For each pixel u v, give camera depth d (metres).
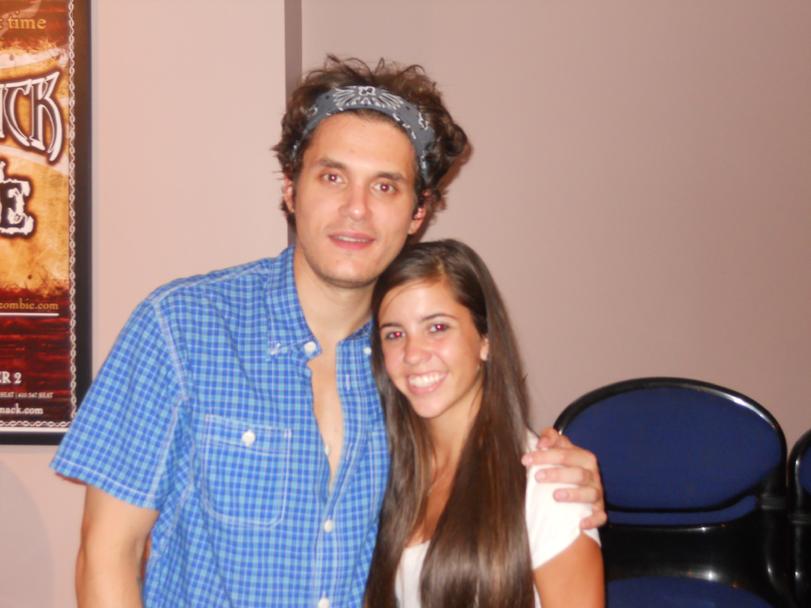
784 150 2.94
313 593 1.33
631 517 2.01
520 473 1.44
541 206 2.95
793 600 1.87
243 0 2.32
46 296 2.33
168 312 1.28
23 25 2.29
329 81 1.34
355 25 2.91
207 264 2.34
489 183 2.95
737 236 2.96
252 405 1.29
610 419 1.98
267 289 1.37
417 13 2.91
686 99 2.93
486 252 2.96
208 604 1.29
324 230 1.29
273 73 2.32
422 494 1.51
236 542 1.28
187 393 1.26
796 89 2.93
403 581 1.47
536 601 1.43
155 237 2.34
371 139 1.30
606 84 2.92
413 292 1.44
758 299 2.96
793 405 2.98
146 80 2.32
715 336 2.97
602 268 2.96
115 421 1.23
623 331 2.97
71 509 2.37
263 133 2.33
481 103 2.93
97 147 2.33
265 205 2.33
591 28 2.92
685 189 2.95
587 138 2.93
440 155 1.40
